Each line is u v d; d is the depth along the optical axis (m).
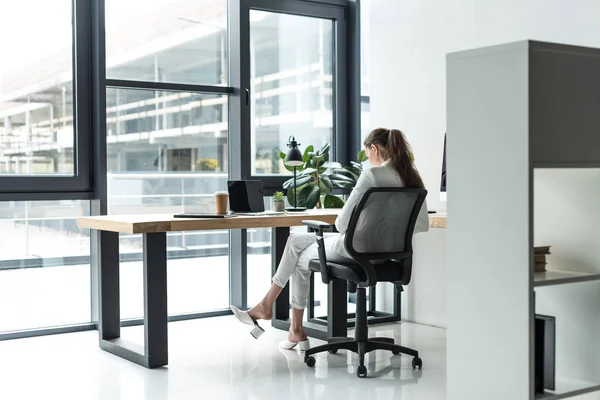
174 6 5.18
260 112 5.47
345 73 5.86
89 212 4.86
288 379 3.64
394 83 5.21
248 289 5.52
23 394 3.42
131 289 5.10
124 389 3.49
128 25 4.99
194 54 5.27
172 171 5.20
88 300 4.93
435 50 4.92
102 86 4.77
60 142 4.76
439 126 4.89
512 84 2.34
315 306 5.70
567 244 2.74
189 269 5.32
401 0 5.14
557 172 2.75
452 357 2.56
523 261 2.32
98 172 4.76
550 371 2.51
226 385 3.54
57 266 4.80
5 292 4.66
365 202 3.52
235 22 5.32
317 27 5.77
